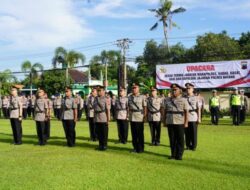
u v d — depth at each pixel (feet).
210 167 31.35
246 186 25.34
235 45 169.27
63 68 170.50
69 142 44.65
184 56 169.58
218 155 36.96
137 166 32.14
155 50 189.88
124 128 47.01
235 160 34.30
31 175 29.19
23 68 177.68
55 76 168.04
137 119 39.42
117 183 26.48
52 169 31.24
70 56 170.19
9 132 63.26
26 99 98.22
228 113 96.94
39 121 45.93
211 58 160.66
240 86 86.02
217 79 88.17
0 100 106.22
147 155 37.83
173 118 35.32
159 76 94.12
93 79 230.07
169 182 26.61
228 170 30.09
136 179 27.55
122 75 139.74
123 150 41.37
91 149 42.34
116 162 34.04
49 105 47.09
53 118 94.99
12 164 33.63
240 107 70.64
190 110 40.86
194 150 40.16
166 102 36.11
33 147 44.34
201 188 24.95
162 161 34.35
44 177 28.48
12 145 46.37
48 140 50.70
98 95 41.86
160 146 44.24
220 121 80.12
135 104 39.63
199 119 41.63
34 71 177.58
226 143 45.14
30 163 33.99
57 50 170.19
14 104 47.24
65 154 38.75
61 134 57.62
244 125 70.18
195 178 27.63
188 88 42.06
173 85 35.99
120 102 47.24
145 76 186.50
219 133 55.88
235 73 86.38
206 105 104.47
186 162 33.71
